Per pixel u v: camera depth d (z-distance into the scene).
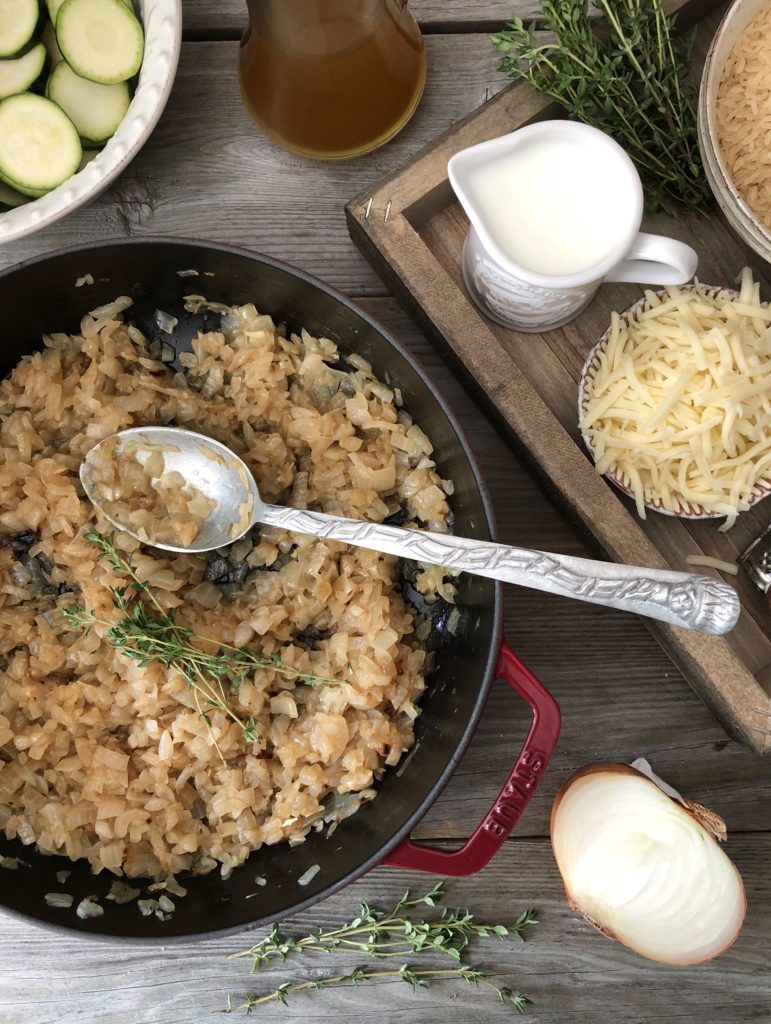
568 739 0.49
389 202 0.44
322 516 0.42
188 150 0.48
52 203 0.42
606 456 0.44
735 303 0.44
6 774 0.42
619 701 0.49
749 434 0.44
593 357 0.44
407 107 0.46
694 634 0.43
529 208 0.40
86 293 0.44
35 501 0.43
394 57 0.43
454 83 0.48
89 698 0.42
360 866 0.39
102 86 0.45
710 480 0.44
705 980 0.49
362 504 0.44
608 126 0.44
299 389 0.46
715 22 0.48
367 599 0.43
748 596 0.46
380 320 0.49
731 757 0.49
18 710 0.43
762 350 0.44
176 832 0.43
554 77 0.44
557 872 0.48
